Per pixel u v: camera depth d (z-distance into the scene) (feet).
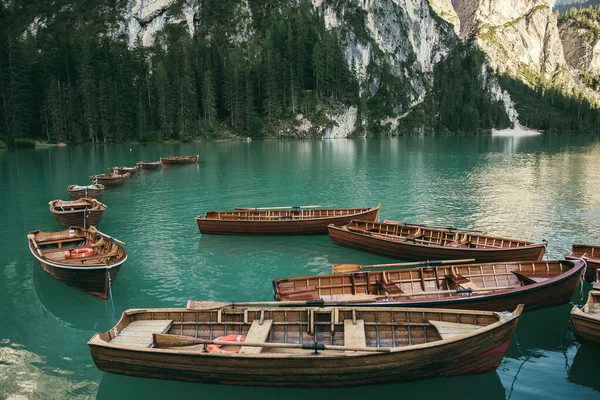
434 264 58.65
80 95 387.34
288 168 205.46
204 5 623.77
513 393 39.04
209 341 37.70
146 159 245.04
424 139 528.63
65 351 47.03
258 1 652.89
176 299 59.67
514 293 48.57
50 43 511.40
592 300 46.11
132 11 595.06
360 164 223.10
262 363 36.42
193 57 515.09
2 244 83.97
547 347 46.39
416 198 130.00
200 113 478.18
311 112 512.22
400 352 36.09
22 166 209.15
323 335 41.55
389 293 51.75
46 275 67.51
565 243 82.84
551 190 140.87
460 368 38.29
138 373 38.93
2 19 585.22
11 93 339.36
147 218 106.11
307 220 87.51
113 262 57.06
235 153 294.46
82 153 285.02
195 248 82.17
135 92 423.64
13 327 52.29
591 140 499.10
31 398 39.19
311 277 53.78
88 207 102.42
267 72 501.15
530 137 601.62
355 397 38.40
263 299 59.62
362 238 77.36
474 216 106.11
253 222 87.71
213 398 39.24
